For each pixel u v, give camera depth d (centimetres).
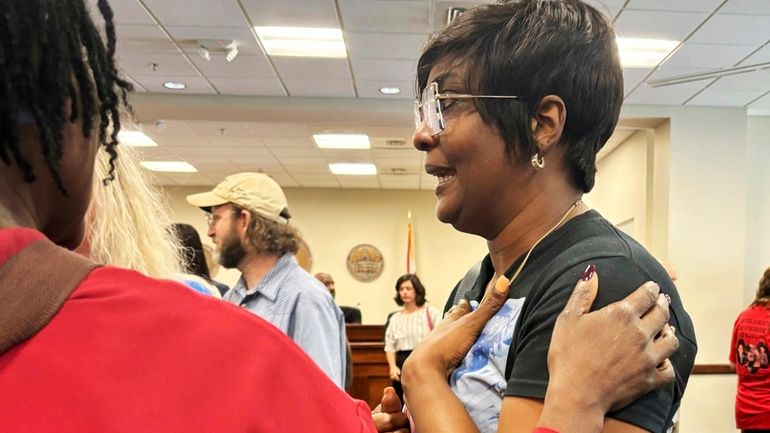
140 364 38
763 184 593
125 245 85
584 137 75
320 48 444
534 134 73
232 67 484
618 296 62
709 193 546
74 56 45
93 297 40
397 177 932
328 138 709
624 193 677
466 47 75
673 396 63
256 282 200
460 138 75
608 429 58
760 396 334
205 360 40
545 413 57
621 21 385
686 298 533
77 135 46
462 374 72
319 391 44
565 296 64
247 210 203
